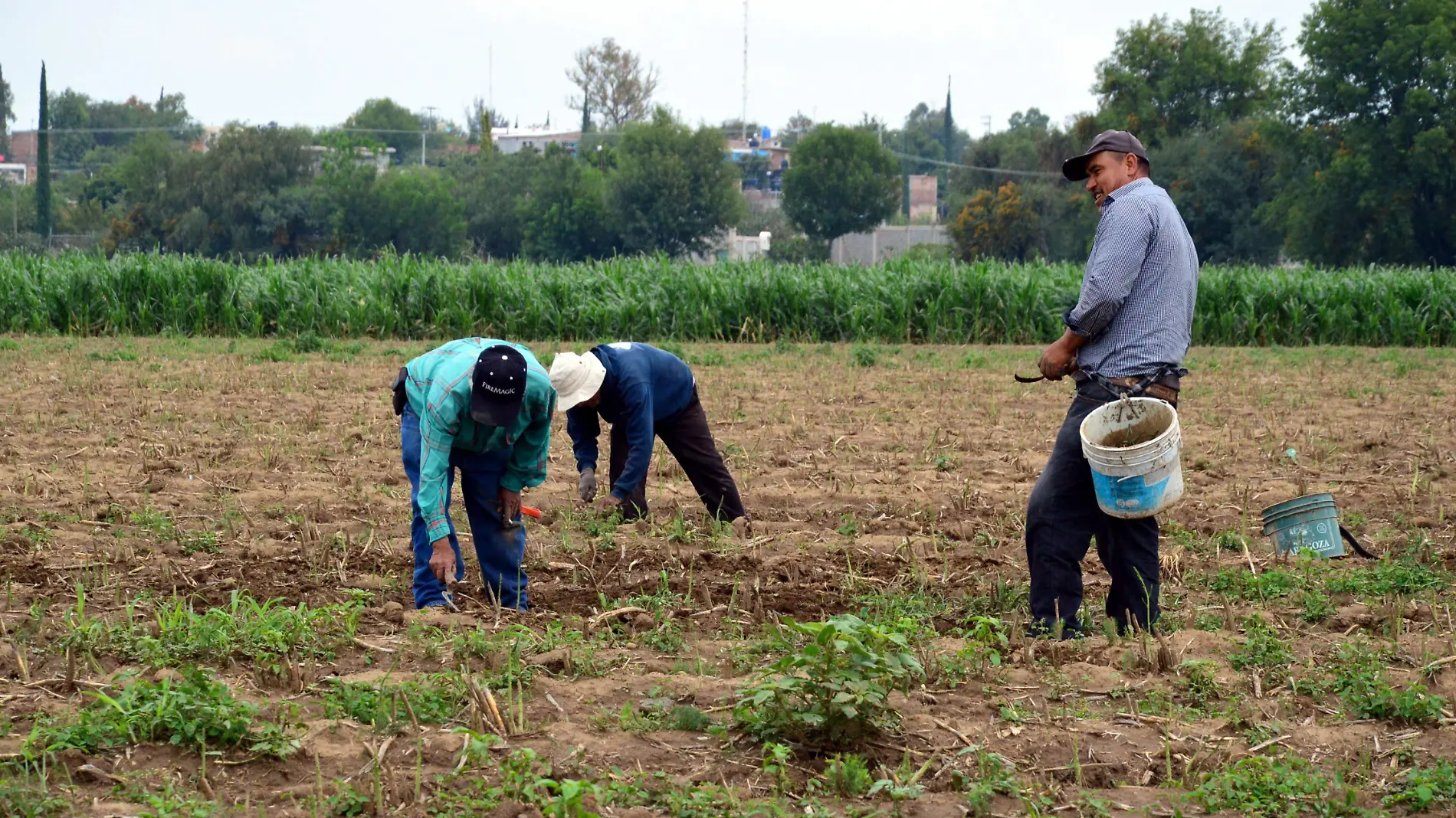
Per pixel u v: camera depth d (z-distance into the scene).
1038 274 38.25
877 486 15.27
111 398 21.22
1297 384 25.69
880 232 146.62
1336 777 6.79
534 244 119.88
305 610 9.30
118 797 6.35
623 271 38.88
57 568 10.78
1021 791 6.68
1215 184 98.94
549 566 11.34
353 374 25.39
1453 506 14.04
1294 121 89.12
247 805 6.33
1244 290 38.06
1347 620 9.80
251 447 17.02
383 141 198.00
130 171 121.44
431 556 9.76
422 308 37.22
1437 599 10.36
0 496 13.57
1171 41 108.88
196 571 10.90
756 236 143.38
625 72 190.75
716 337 36.84
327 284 37.78
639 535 12.52
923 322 37.50
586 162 138.62
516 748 7.03
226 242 118.00
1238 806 6.59
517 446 9.60
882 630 7.60
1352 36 85.12
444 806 6.33
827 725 7.23
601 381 11.88
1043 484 9.71
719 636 9.56
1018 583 11.16
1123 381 9.32
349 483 14.95
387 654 8.70
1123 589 9.62
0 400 20.80
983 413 21.22
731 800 6.36
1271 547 12.37
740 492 14.71
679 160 116.19
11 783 6.30
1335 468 16.42
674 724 7.46
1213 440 18.47
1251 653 8.81
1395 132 82.38
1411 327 37.97
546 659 8.49
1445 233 85.56
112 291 36.81
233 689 7.82
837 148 123.00
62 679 7.88
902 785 6.64
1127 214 9.20
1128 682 8.35
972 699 8.09
